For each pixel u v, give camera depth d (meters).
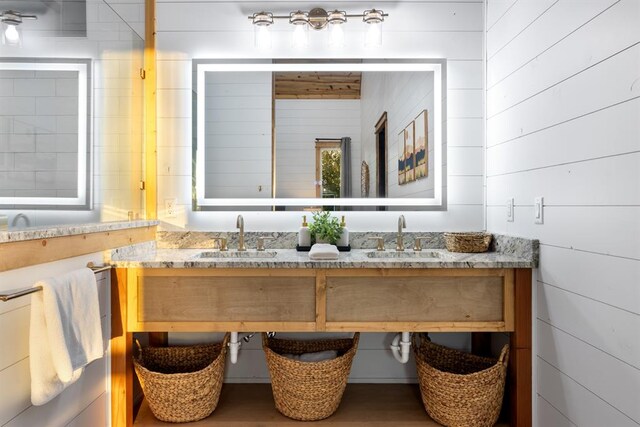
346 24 2.33
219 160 2.34
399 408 1.99
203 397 1.85
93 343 1.44
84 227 1.56
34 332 1.22
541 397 1.70
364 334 2.28
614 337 1.26
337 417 1.91
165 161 2.31
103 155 1.91
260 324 1.77
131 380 1.83
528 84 1.79
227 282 1.78
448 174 2.32
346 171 2.36
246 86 2.37
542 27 1.67
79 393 1.58
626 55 1.19
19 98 1.51
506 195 2.03
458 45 2.32
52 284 1.25
